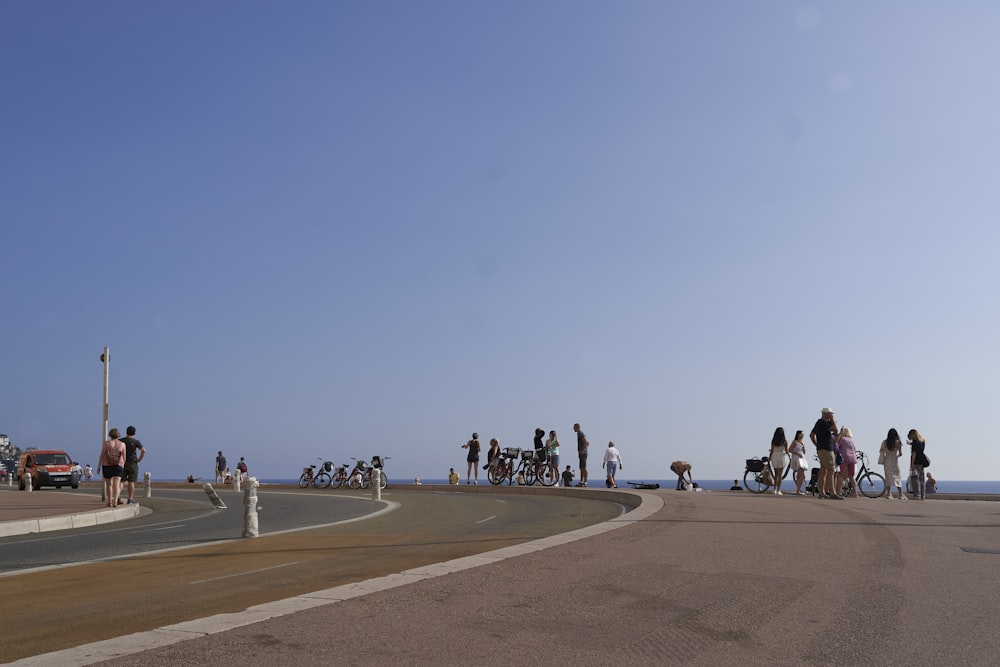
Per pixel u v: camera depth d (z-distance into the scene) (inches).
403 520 707.4
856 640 231.3
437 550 455.2
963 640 231.6
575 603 272.4
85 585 369.7
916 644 227.5
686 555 375.2
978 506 685.9
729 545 410.0
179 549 514.3
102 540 595.5
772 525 503.2
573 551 386.6
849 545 414.3
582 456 1151.0
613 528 483.5
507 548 396.2
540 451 1227.2
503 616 253.1
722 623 248.7
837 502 735.7
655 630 239.0
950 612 264.8
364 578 358.6
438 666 201.6
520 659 208.7
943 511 624.1
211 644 217.9
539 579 313.6
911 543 423.5
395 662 203.8
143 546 541.3
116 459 889.5
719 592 292.7
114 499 887.7
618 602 274.8
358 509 877.8
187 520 777.6
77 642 250.1
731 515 569.9
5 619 290.4
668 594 288.4
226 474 1951.3
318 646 216.8
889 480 861.2
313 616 251.0
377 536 560.1
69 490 1681.8
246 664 199.6
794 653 218.7
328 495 1238.9
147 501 1163.9
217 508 956.0
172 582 368.5
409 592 287.7
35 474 1688.0
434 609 261.4
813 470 967.6
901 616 259.1
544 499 989.2
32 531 704.4
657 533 458.0
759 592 293.3
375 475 1062.4
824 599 282.8
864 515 578.9
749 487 968.9
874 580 317.7
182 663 199.9
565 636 231.0
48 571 425.7
